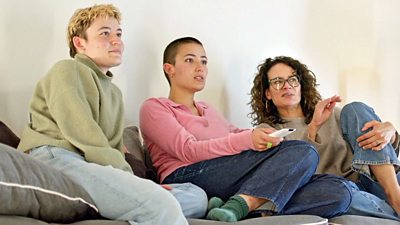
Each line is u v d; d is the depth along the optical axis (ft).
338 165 6.59
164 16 7.94
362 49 9.57
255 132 5.56
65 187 4.07
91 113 5.22
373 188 6.26
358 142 6.20
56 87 5.16
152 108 6.41
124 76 7.47
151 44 7.78
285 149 5.41
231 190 5.70
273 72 7.22
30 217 3.82
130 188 4.33
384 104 9.57
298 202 5.24
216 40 8.41
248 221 4.60
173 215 4.24
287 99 7.04
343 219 5.14
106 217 4.35
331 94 9.28
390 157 6.01
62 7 7.05
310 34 9.25
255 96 7.47
